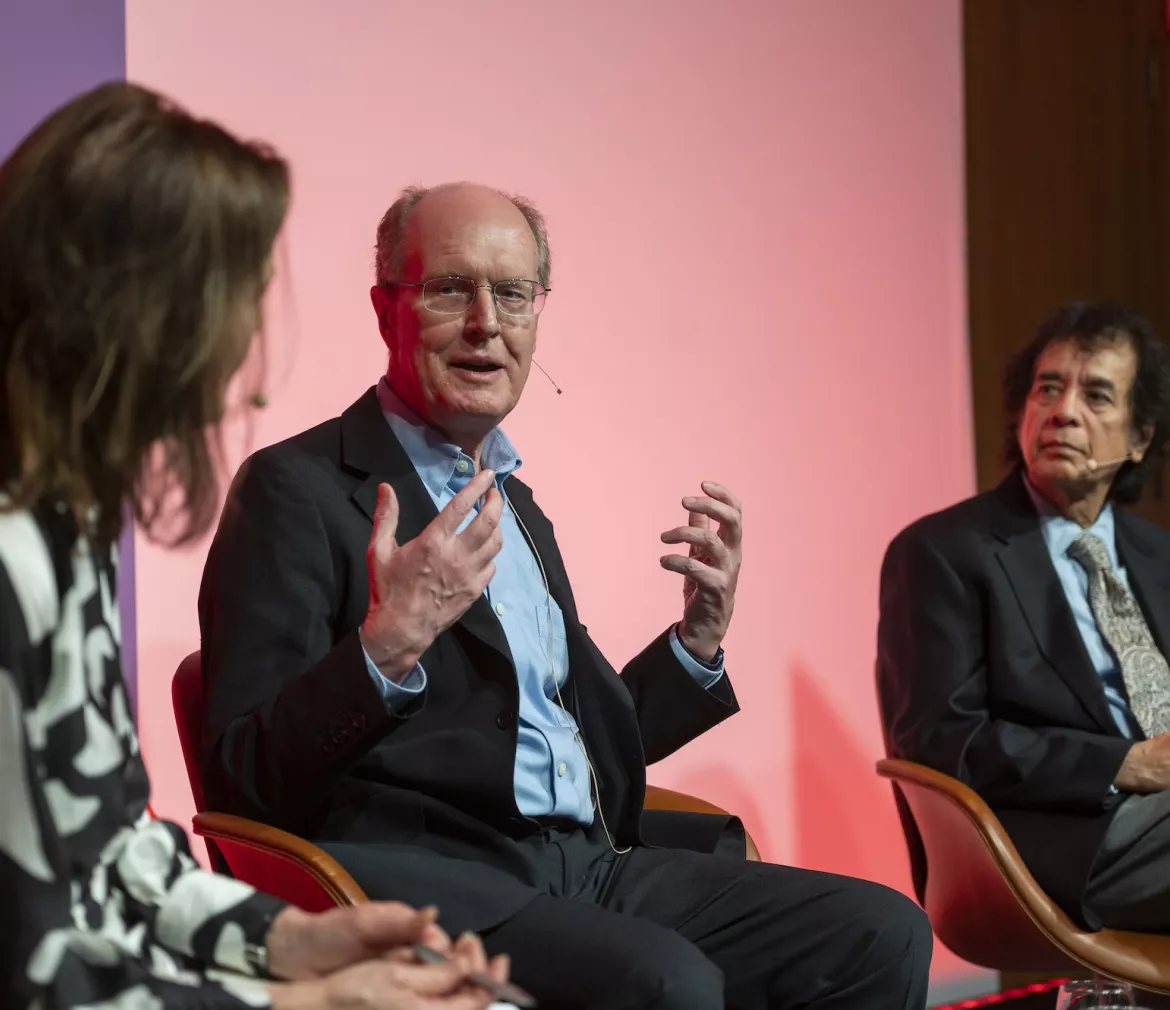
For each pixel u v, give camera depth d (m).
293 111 4.08
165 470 1.88
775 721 5.19
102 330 1.79
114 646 1.91
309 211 4.10
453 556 2.64
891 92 5.60
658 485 4.91
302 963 2.01
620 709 3.25
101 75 3.67
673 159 4.96
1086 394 4.28
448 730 2.93
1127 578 4.38
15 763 1.71
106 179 1.81
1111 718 4.05
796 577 5.27
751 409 5.16
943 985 5.54
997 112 5.86
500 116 4.54
